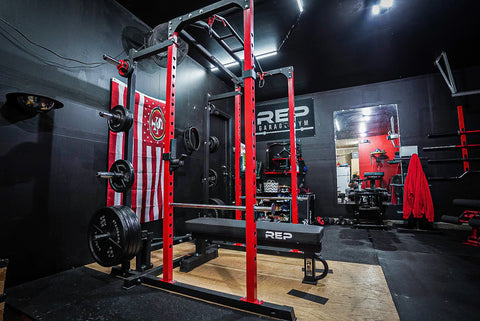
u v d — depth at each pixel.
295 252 2.68
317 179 5.82
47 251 2.27
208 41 4.04
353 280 2.12
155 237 3.51
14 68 2.11
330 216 5.62
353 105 5.70
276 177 6.19
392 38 3.96
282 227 2.08
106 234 1.98
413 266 2.53
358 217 4.96
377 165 5.54
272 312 1.46
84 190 2.62
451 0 3.16
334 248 3.29
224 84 5.60
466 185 4.67
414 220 4.81
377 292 1.87
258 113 6.51
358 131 5.69
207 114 3.72
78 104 2.60
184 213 4.15
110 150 2.90
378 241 3.71
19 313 1.58
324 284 2.02
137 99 3.27
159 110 3.64
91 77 2.75
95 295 1.79
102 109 2.86
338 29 3.74
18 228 2.09
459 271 2.38
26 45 2.20
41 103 2.09
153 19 3.46
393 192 5.25
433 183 4.86
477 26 3.66
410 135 5.16
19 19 2.16
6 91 2.05
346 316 1.51
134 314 1.51
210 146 4.12
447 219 4.01
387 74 5.16
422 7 3.28
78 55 2.62
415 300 1.77
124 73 2.43
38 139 2.25
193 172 4.43
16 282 2.04
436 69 4.95
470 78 4.84
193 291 1.75
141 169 3.29
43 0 2.34
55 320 1.46
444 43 4.09
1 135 2.01
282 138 6.24
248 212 1.63
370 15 3.44
